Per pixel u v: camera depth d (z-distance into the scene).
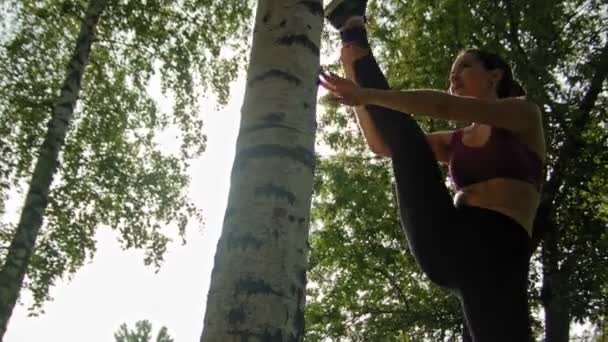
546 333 9.53
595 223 9.17
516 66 8.85
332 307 11.97
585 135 9.80
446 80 9.91
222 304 1.91
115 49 12.48
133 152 13.23
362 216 11.26
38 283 11.88
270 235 2.03
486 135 1.91
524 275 1.74
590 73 8.98
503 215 1.76
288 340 1.91
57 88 12.05
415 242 1.81
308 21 2.53
